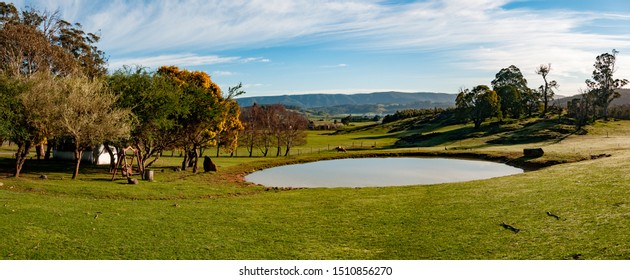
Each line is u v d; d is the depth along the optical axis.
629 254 12.16
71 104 31.16
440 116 130.88
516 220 17.08
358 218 19.33
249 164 48.22
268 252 14.52
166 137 39.50
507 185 25.86
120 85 35.25
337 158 56.22
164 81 37.69
